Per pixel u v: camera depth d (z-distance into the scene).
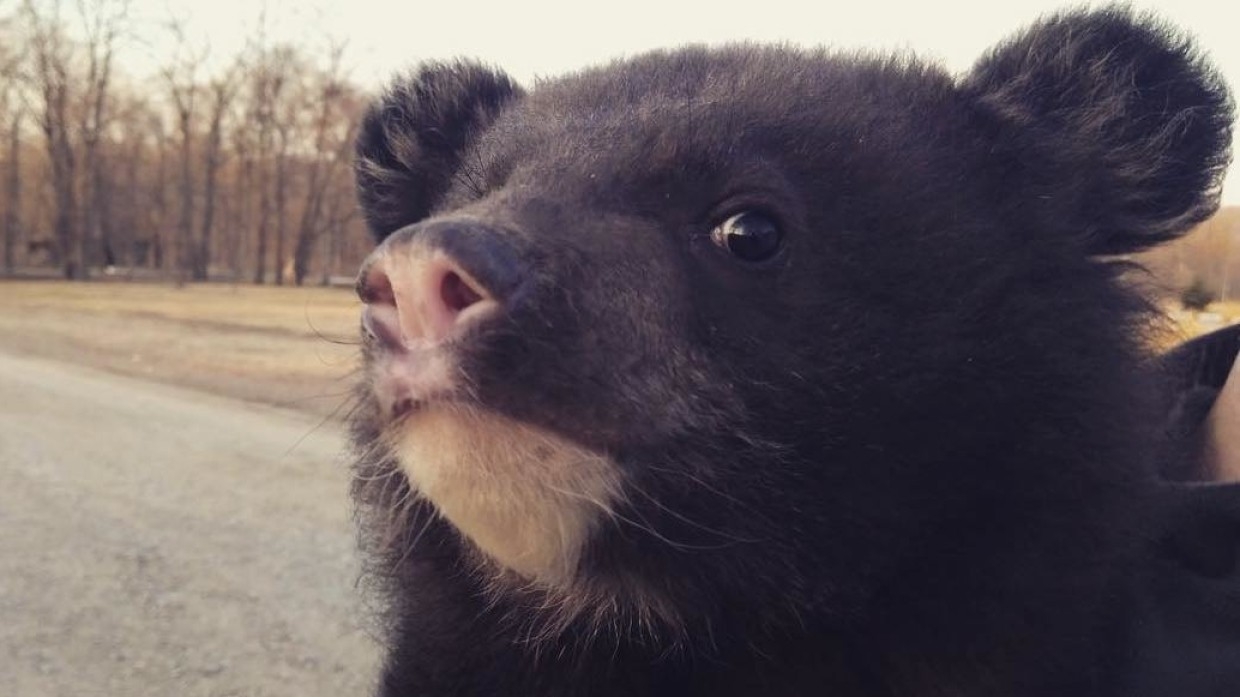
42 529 0.99
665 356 0.27
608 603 0.28
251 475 1.21
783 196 0.28
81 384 1.96
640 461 0.27
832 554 0.28
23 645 0.72
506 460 0.25
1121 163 0.32
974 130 0.32
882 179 0.29
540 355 0.25
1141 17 0.33
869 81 0.32
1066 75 0.33
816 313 0.28
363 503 0.34
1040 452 0.28
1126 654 0.27
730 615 0.28
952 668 0.28
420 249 0.23
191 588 0.83
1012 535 0.28
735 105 0.30
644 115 0.30
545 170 0.29
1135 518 0.28
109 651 0.71
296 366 2.14
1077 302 0.29
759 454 0.28
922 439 0.28
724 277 0.28
